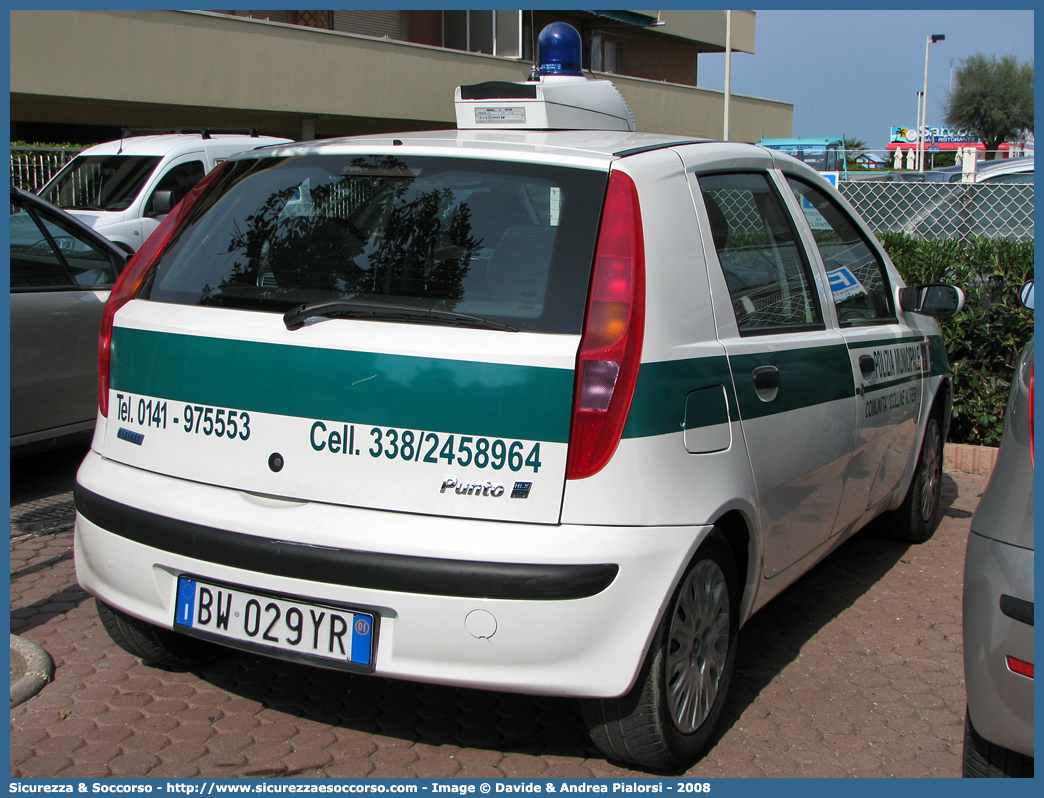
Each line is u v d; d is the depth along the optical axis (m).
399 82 21.09
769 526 3.09
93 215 9.27
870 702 3.33
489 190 2.72
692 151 3.07
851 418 3.67
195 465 2.75
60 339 5.27
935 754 3.01
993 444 6.73
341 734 3.03
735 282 3.05
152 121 18.12
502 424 2.46
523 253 2.61
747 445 2.91
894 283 4.54
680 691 2.78
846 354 3.68
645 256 2.62
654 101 27.09
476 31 24.92
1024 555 2.17
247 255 2.88
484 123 3.91
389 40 20.77
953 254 6.86
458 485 2.48
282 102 19.02
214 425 2.72
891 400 4.14
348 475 2.55
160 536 2.71
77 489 2.97
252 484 2.65
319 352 2.58
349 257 2.74
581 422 2.45
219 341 2.72
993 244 6.80
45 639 3.61
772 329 3.23
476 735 3.04
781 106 32.56
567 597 2.42
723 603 2.95
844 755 2.99
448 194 2.75
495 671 2.46
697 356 2.73
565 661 2.46
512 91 3.86
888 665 3.62
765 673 3.54
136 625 3.19
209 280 2.89
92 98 16.12
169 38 17.05
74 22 15.68
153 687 3.28
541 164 2.73
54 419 5.28
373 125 22.34
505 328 2.50
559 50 4.57
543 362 2.46
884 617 4.08
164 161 9.80
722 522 2.91
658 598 2.52
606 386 2.46
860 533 5.23
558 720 3.15
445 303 2.57
